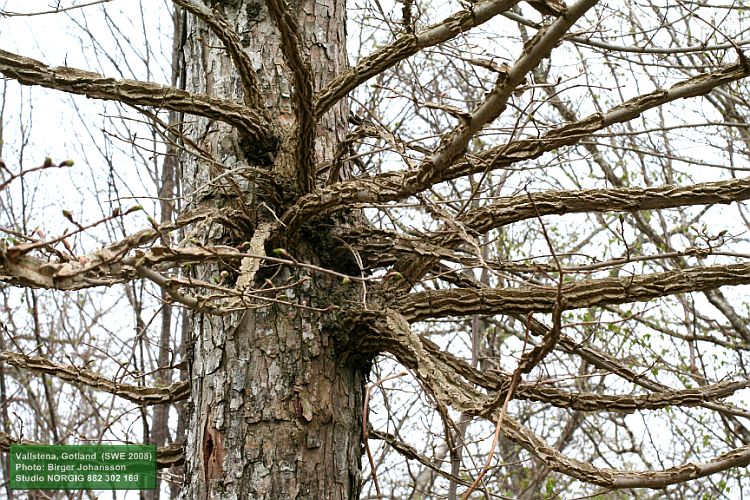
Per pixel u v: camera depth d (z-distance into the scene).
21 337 7.50
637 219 7.21
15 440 4.23
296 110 3.43
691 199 3.45
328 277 3.80
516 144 3.48
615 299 3.46
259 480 3.48
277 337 3.65
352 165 4.43
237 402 3.58
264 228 3.51
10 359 3.86
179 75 4.51
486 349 8.08
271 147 3.84
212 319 3.72
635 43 5.45
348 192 3.46
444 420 3.13
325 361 3.69
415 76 5.44
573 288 3.49
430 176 3.22
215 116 3.65
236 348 3.65
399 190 3.37
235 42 3.64
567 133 3.48
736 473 6.97
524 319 4.14
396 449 4.47
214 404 3.61
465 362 3.90
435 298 3.65
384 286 3.79
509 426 3.30
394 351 3.50
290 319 3.68
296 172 3.65
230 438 3.54
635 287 3.46
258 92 3.80
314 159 3.65
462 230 3.20
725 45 4.82
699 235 3.51
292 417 3.57
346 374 3.76
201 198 3.91
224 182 3.81
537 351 2.50
